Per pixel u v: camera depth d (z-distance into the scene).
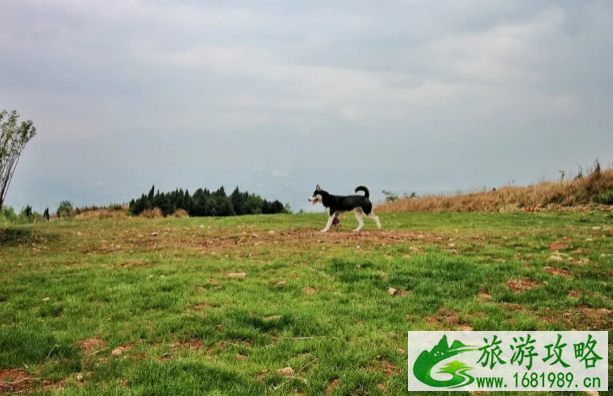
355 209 14.58
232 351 5.62
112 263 9.97
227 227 16.42
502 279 8.14
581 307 7.00
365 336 5.96
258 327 6.24
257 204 30.36
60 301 7.42
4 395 4.61
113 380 4.85
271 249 11.02
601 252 9.94
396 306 7.03
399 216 19.77
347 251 10.42
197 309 6.89
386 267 8.88
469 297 7.41
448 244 11.19
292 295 7.54
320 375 4.98
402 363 5.30
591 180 21.64
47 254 11.37
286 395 4.64
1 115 14.02
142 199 26.27
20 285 8.19
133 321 6.46
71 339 5.87
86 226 17.50
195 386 4.69
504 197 23.03
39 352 5.45
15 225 18.52
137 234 14.93
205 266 9.34
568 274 8.53
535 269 8.70
